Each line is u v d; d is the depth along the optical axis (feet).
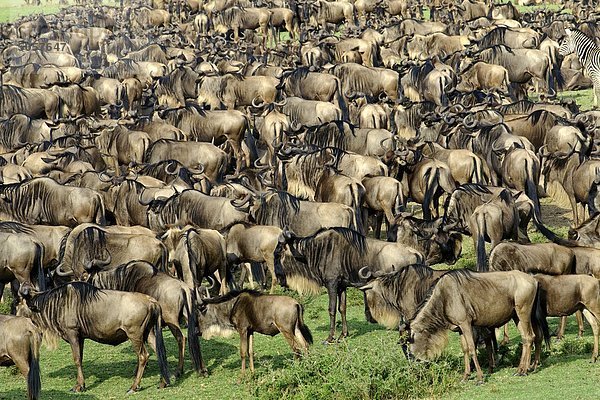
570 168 179.83
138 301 116.98
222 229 150.61
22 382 125.08
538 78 272.72
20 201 166.81
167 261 141.18
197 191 160.25
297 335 119.14
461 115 215.51
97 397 117.80
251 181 191.72
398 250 134.21
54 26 443.32
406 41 362.53
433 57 295.07
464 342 112.27
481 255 145.48
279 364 126.00
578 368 113.39
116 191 171.42
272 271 151.43
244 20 399.65
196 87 266.16
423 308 113.50
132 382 122.93
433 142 189.06
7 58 362.94
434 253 150.00
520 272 113.09
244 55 346.33
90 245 139.74
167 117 221.66
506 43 311.88
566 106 228.02
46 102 257.34
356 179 170.91
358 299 153.69
